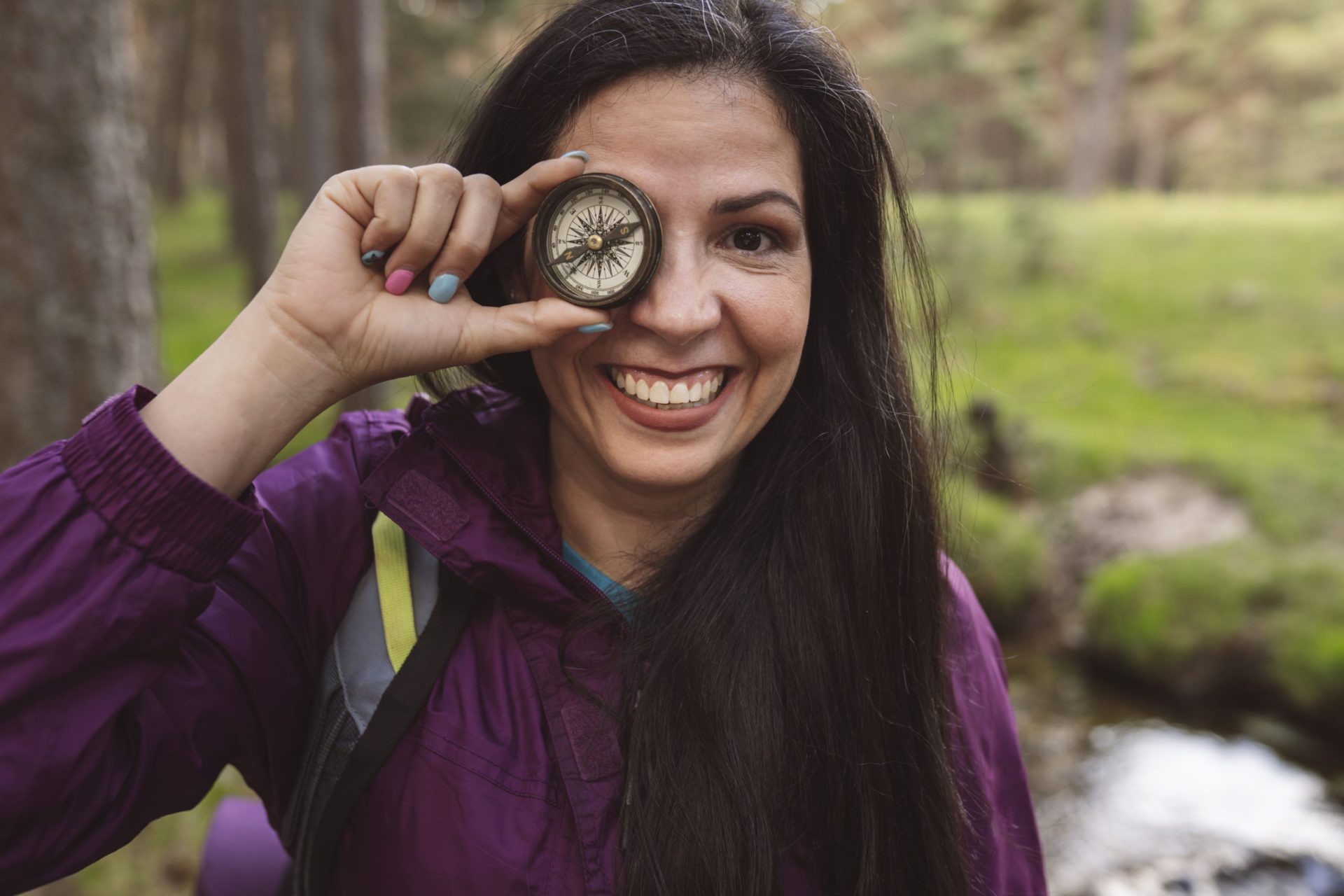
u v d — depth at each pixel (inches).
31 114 118.0
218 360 46.6
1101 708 264.5
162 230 853.8
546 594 51.5
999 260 661.9
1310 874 197.8
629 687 52.4
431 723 49.7
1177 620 272.7
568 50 50.4
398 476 52.0
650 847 49.3
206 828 140.3
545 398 60.7
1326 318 554.9
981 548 300.7
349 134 337.7
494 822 48.4
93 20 122.0
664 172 49.0
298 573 53.0
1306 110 1562.5
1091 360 524.1
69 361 124.6
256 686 49.9
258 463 46.9
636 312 49.6
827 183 54.8
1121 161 1974.7
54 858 44.1
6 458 123.3
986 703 63.4
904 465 59.6
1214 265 655.1
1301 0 1512.1
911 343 65.4
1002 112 1254.3
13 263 119.6
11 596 42.0
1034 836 64.4
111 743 45.0
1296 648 257.0
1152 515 351.9
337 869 51.7
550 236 49.9
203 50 1042.7
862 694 56.0
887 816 55.9
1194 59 1494.8
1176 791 226.2
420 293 49.3
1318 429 433.1
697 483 56.9
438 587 52.5
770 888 50.8
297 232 47.9
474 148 55.4
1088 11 1201.4
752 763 51.7
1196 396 477.7
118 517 43.2
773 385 52.8
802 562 56.6
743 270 50.8
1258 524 340.5
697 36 48.9
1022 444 369.7
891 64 933.8
